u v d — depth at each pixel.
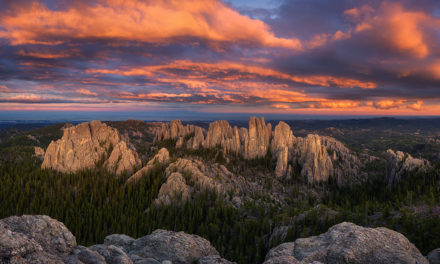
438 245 53.03
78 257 20.58
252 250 77.19
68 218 107.31
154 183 145.12
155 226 104.25
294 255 27.73
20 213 116.69
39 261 16.44
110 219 109.50
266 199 150.50
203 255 32.44
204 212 117.06
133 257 27.50
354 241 25.56
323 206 86.44
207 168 176.25
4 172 163.75
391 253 23.75
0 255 14.87
